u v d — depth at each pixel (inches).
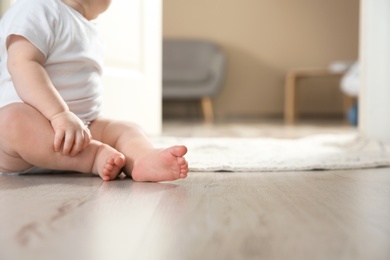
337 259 20.4
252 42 247.1
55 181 41.4
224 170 48.2
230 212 29.3
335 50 248.2
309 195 35.5
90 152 42.5
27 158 42.1
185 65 234.1
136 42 86.9
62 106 41.6
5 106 42.0
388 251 21.6
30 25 42.6
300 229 25.3
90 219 27.3
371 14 96.0
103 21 79.7
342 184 41.0
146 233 24.3
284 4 247.0
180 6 244.5
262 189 38.0
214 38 246.1
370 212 29.7
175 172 39.9
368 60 96.5
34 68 42.1
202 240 23.0
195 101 238.2
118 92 83.0
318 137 90.7
